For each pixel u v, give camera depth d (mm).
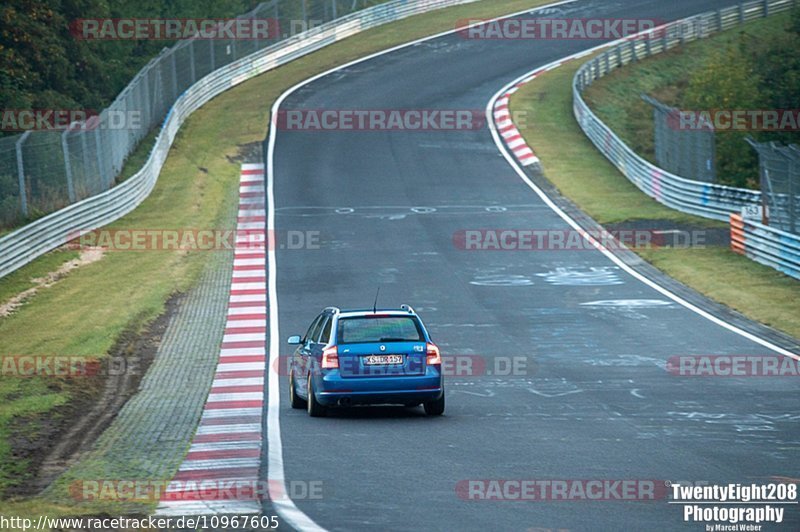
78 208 120562
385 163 165250
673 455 45750
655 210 138625
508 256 116562
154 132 176375
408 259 115625
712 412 57031
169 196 145875
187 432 56219
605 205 141250
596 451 46906
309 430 53844
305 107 197750
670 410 57906
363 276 108312
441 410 57906
